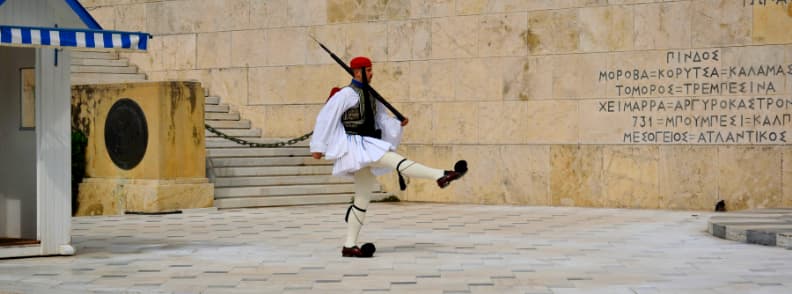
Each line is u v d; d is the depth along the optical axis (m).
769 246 12.52
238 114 23.05
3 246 11.21
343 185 20.16
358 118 11.18
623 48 18.88
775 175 17.77
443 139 20.52
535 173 19.62
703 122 18.25
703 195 18.27
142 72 24.50
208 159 19.31
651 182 18.66
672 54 18.48
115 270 10.41
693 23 18.33
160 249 12.20
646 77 18.69
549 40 19.50
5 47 12.45
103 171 18.69
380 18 21.19
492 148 20.00
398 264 10.79
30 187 12.25
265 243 12.83
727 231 13.36
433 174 10.78
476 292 8.98
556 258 11.32
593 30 19.11
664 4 18.53
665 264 10.81
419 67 20.77
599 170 19.06
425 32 20.69
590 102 19.16
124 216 17.14
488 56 20.05
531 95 19.66
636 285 9.34
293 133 22.28
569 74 19.33
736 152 18.02
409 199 20.83
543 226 15.16
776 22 17.75
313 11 22.02
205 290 9.12
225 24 23.23
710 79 18.20
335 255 11.57
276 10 22.50
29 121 12.23
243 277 9.88
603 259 11.23
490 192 20.02
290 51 22.33
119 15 24.81
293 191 19.47
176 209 17.73
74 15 11.20
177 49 23.94
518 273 10.12
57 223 11.58
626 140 18.86
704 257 11.42
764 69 17.83
